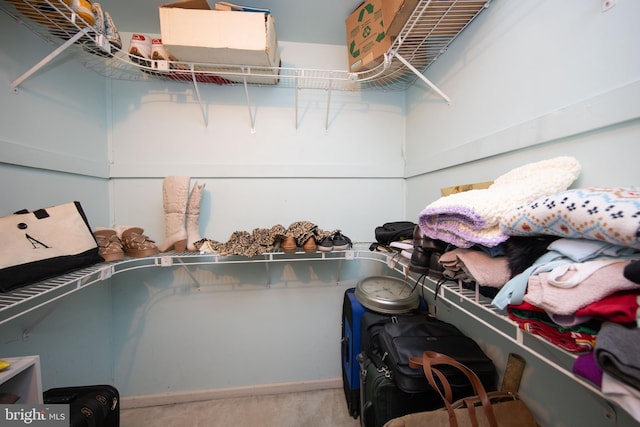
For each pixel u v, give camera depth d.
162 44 0.97
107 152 1.17
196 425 1.12
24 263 0.62
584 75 0.52
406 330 0.84
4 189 0.76
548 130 0.59
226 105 1.25
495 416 0.61
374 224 1.36
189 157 1.23
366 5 1.05
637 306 0.29
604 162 0.50
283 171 1.28
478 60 0.82
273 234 1.06
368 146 1.35
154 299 1.23
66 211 0.78
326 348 1.35
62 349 0.95
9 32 0.78
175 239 1.07
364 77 1.19
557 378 0.59
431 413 0.62
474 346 0.78
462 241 0.57
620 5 0.46
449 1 0.74
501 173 0.74
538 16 0.62
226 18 0.93
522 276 0.41
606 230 0.32
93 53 0.99
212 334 1.27
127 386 1.21
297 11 1.11
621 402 0.27
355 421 1.12
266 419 1.14
